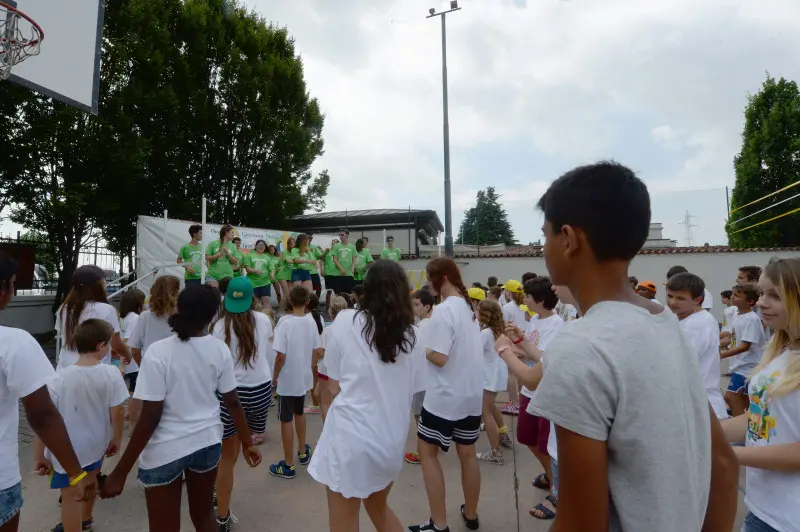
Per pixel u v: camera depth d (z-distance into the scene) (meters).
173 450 2.41
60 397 2.79
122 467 2.37
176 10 14.31
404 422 2.39
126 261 14.80
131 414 4.36
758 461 1.67
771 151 19.45
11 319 11.73
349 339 2.38
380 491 2.38
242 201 16.81
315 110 18.39
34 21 5.34
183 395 2.48
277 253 12.26
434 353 3.13
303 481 4.11
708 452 1.06
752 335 4.84
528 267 15.64
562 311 6.01
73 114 10.58
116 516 3.46
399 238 18.64
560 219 1.08
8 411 1.95
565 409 0.93
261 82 15.76
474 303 4.99
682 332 1.11
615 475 0.95
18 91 9.38
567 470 0.93
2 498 1.90
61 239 12.70
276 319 9.44
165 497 2.42
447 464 4.53
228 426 3.27
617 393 0.92
